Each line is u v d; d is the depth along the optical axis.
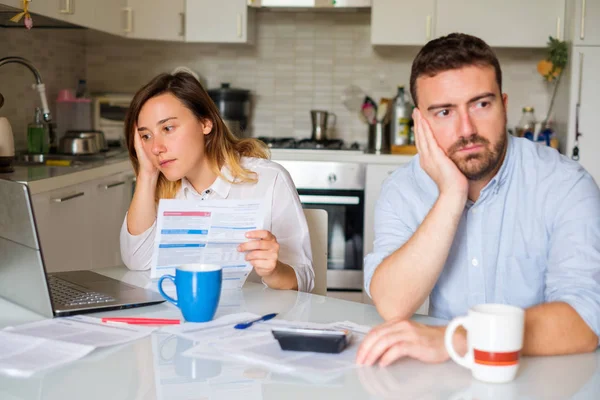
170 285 1.55
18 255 1.33
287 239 1.83
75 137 3.51
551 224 1.47
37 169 2.94
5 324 1.26
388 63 4.43
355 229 3.94
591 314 1.15
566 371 1.03
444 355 1.05
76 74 4.37
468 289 1.53
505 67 4.32
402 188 1.60
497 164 1.45
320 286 1.89
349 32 4.43
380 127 4.21
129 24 4.00
